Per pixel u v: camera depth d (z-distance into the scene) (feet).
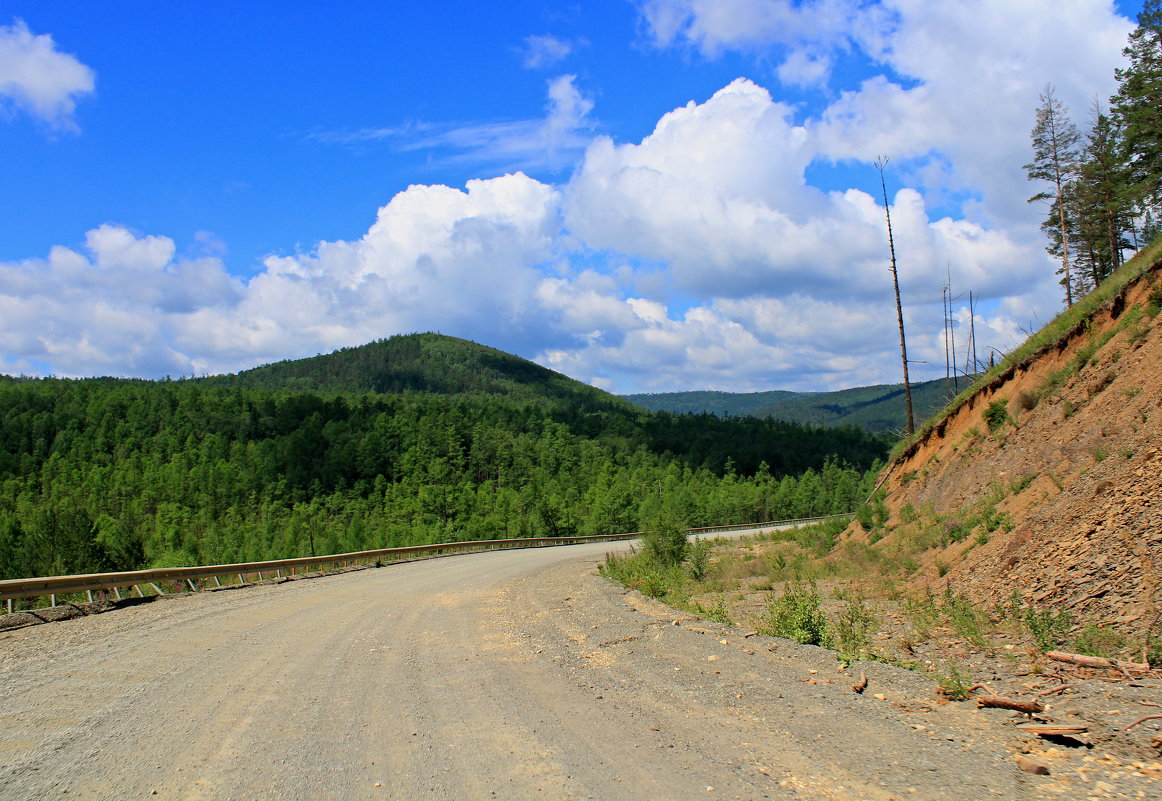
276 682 24.38
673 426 565.94
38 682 24.61
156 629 36.63
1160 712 17.26
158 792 14.52
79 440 450.30
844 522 83.97
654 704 20.90
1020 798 13.17
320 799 14.11
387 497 388.57
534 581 65.36
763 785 14.33
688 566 73.10
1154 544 26.99
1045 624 26.09
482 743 17.52
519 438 505.25
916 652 27.76
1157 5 110.32
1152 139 107.55
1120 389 41.52
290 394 574.15
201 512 330.13
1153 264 47.65
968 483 55.21
